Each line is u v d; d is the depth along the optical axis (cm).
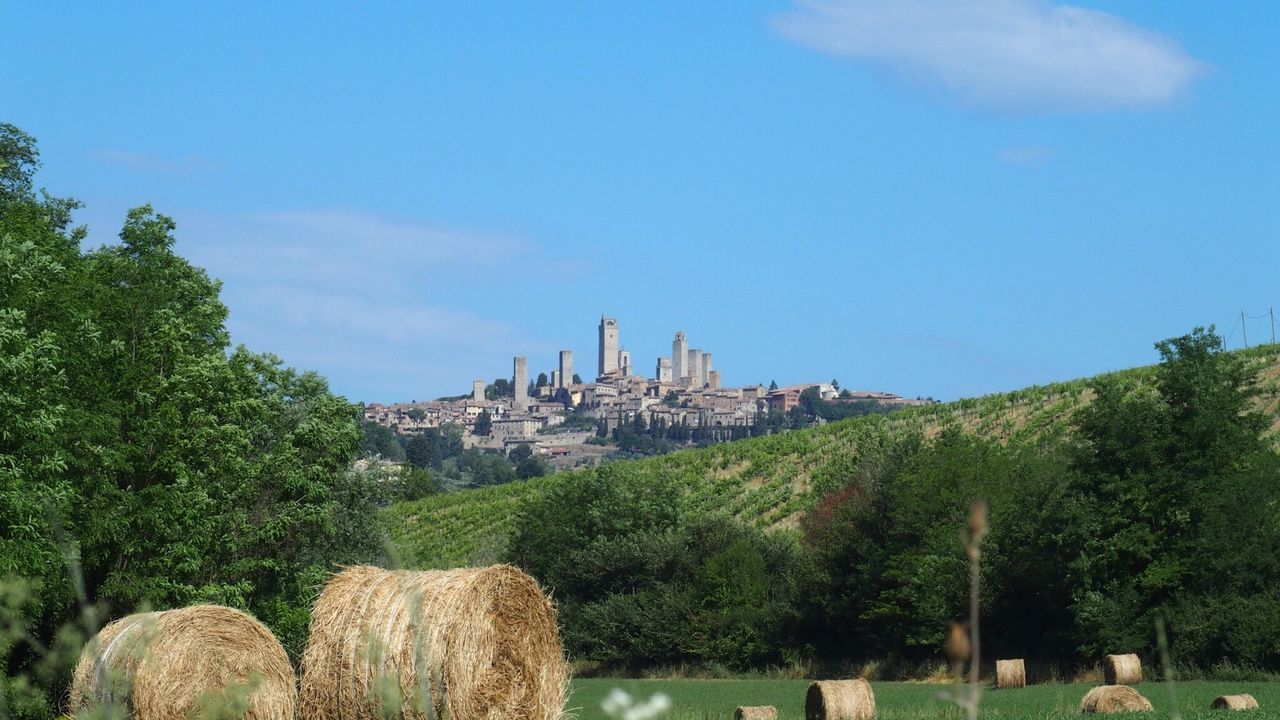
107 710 1059
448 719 2481
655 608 9438
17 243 4503
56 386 3928
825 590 8406
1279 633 5731
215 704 1232
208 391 5050
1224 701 4191
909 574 7738
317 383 6806
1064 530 6488
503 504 17038
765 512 14725
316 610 2606
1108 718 3894
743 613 8950
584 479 11319
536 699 2630
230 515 5372
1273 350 14538
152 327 5272
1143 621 6162
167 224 6362
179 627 2734
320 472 5978
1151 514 6384
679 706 5488
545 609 2661
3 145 6034
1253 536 6159
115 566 4650
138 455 4803
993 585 7175
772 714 4344
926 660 7600
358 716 2509
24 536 3503
